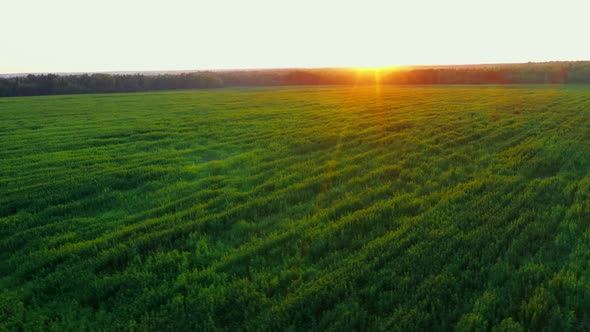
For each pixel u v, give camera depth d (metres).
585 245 6.43
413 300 5.18
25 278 6.38
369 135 17.95
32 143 18.17
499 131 17.67
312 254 6.73
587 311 5.00
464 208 8.41
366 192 9.81
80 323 5.11
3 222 8.56
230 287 5.68
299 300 5.28
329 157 13.87
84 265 6.56
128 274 6.20
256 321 4.92
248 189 10.58
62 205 9.46
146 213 9.00
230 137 18.77
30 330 4.99
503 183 9.99
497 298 5.14
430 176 11.02
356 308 5.08
